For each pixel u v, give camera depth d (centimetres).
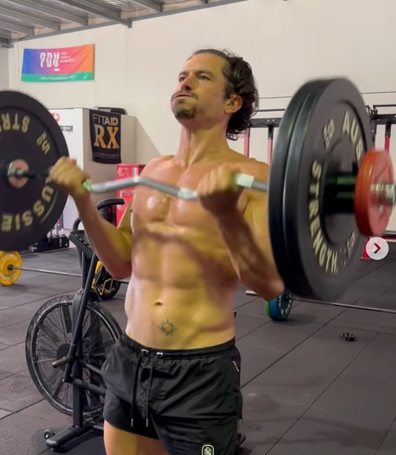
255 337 362
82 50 846
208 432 120
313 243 97
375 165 102
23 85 910
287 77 704
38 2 752
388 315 419
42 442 226
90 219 133
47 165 148
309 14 681
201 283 123
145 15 788
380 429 236
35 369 242
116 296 470
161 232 126
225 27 736
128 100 823
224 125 129
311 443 224
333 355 329
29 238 145
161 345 124
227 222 100
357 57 661
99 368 222
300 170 88
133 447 134
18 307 436
